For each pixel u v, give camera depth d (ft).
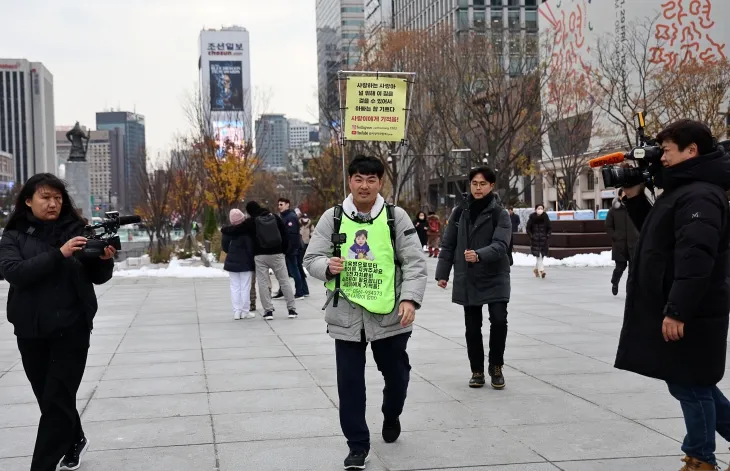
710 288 13.07
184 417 19.45
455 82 112.88
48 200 14.60
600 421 18.43
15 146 577.02
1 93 576.20
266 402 20.93
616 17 164.86
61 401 14.42
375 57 126.00
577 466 15.21
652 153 13.55
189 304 46.65
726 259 13.20
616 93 141.49
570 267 72.64
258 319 39.27
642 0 160.04
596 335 31.48
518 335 31.65
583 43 178.60
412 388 22.33
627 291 13.89
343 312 15.56
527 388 22.07
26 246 14.43
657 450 16.15
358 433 15.30
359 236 15.78
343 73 43.19
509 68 117.19
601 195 179.01
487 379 23.35
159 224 116.26
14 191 257.14
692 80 107.34
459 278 22.22
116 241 14.43
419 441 17.07
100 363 27.02
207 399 21.39
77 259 14.49
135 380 24.03
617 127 152.46
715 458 14.03
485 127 111.34
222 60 549.54
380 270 15.62
